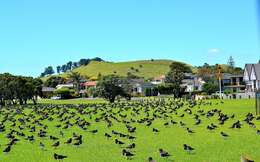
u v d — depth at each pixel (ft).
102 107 379.76
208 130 188.44
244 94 531.09
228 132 179.01
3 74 554.46
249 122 198.80
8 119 286.66
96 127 218.18
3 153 143.74
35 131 209.15
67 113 329.11
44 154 139.03
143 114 298.35
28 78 569.23
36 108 383.45
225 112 287.89
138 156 127.95
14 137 180.34
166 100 501.56
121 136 172.14
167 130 194.39
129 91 593.01
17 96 545.44
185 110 305.73
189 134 176.96
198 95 584.40
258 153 127.65
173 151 135.13
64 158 129.29
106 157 128.67
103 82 517.96
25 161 128.16
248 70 592.60
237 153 128.36
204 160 119.14
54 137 173.88
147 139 165.17
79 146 152.97
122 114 298.97
